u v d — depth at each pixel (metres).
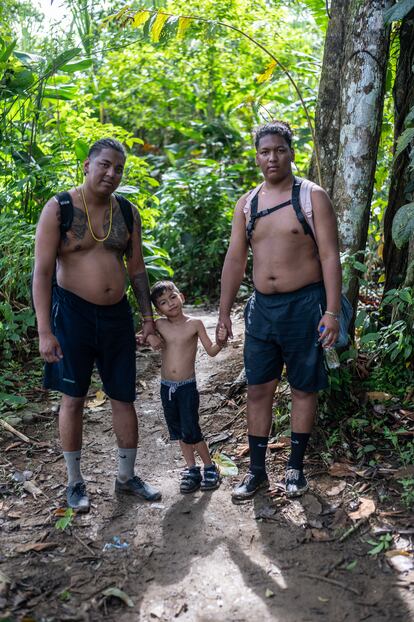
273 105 8.64
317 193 2.97
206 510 3.14
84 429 4.04
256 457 3.25
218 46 8.34
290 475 3.24
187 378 3.25
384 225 4.37
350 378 3.91
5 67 5.43
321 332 3.00
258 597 2.53
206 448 3.33
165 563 2.76
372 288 4.93
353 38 3.71
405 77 4.12
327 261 2.98
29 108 5.82
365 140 3.74
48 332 2.92
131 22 4.76
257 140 2.99
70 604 2.52
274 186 3.05
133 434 3.22
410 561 2.70
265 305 3.12
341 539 2.86
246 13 7.24
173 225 7.57
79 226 2.95
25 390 4.45
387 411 3.77
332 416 3.75
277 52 7.97
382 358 4.14
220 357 4.93
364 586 2.58
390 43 4.18
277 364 3.21
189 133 9.25
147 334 3.24
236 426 3.97
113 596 2.56
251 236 3.11
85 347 3.07
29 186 5.51
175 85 9.16
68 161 5.70
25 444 3.82
